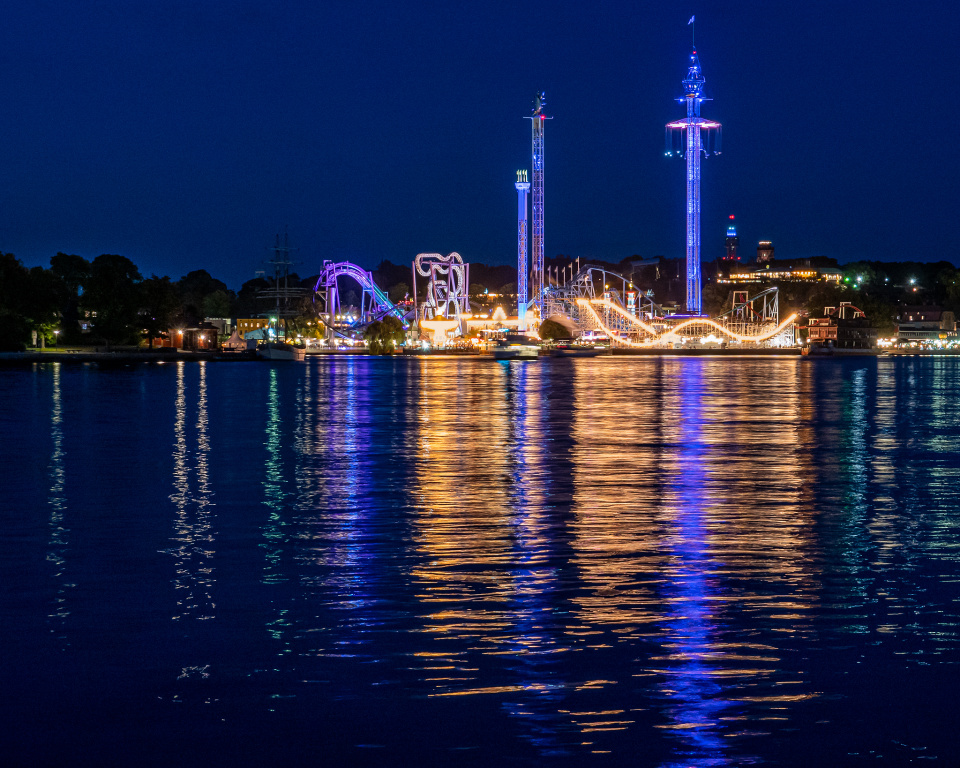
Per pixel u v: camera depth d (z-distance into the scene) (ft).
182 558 78.69
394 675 51.75
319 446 167.73
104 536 87.40
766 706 47.80
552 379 492.95
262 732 44.96
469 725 45.73
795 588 69.10
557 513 99.91
